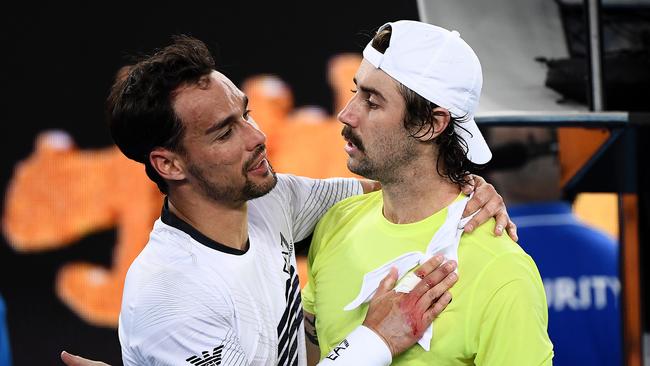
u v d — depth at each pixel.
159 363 6.20
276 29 11.46
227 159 6.17
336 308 6.44
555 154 11.23
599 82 7.13
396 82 5.98
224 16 11.42
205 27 11.41
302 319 6.90
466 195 6.23
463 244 6.01
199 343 6.11
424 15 7.71
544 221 11.38
